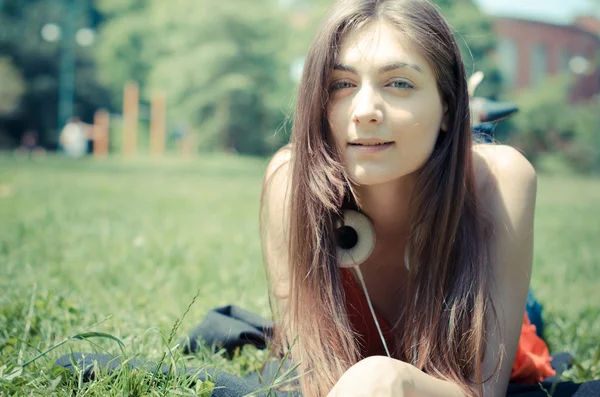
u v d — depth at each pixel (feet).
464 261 5.52
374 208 5.81
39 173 45.44
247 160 89.20
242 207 28.73
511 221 5.71
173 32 116.16
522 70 118.01
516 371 6.78
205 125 104.68
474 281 5.46
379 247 6.07
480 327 5.35
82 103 123.75
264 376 6.29
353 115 5.09
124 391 4.93
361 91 5.11
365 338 6.15
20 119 116.67
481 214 5.75
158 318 8.34
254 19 103.35
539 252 17.47
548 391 5.93
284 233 6.07
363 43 5.10
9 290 9.25
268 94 103.60
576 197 45.68
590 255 17.42
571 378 6.82
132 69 125.29
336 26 5.20
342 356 5.41
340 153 5.35
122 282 10.96
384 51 5.06
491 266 5.70
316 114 5.33
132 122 95.20
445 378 5.21
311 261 5.57
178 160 82.02
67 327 7.40
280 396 5.40
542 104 98.68
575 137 99.91
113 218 21.70
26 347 6.40
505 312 5.68
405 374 4.54
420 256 5.51
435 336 5.41
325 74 5.24
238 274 12.07
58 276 11.21
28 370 5.91
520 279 5.77
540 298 11.29
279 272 6.31
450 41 5.31
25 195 28.68
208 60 101.60
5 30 118.21
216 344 7.12
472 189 5.62
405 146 5.15
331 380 5.30
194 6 107.14
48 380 5.25
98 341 6.97
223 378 5.33
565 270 14.56
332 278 5.56
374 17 5.16
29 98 116.16
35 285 7.86
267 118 104.58
